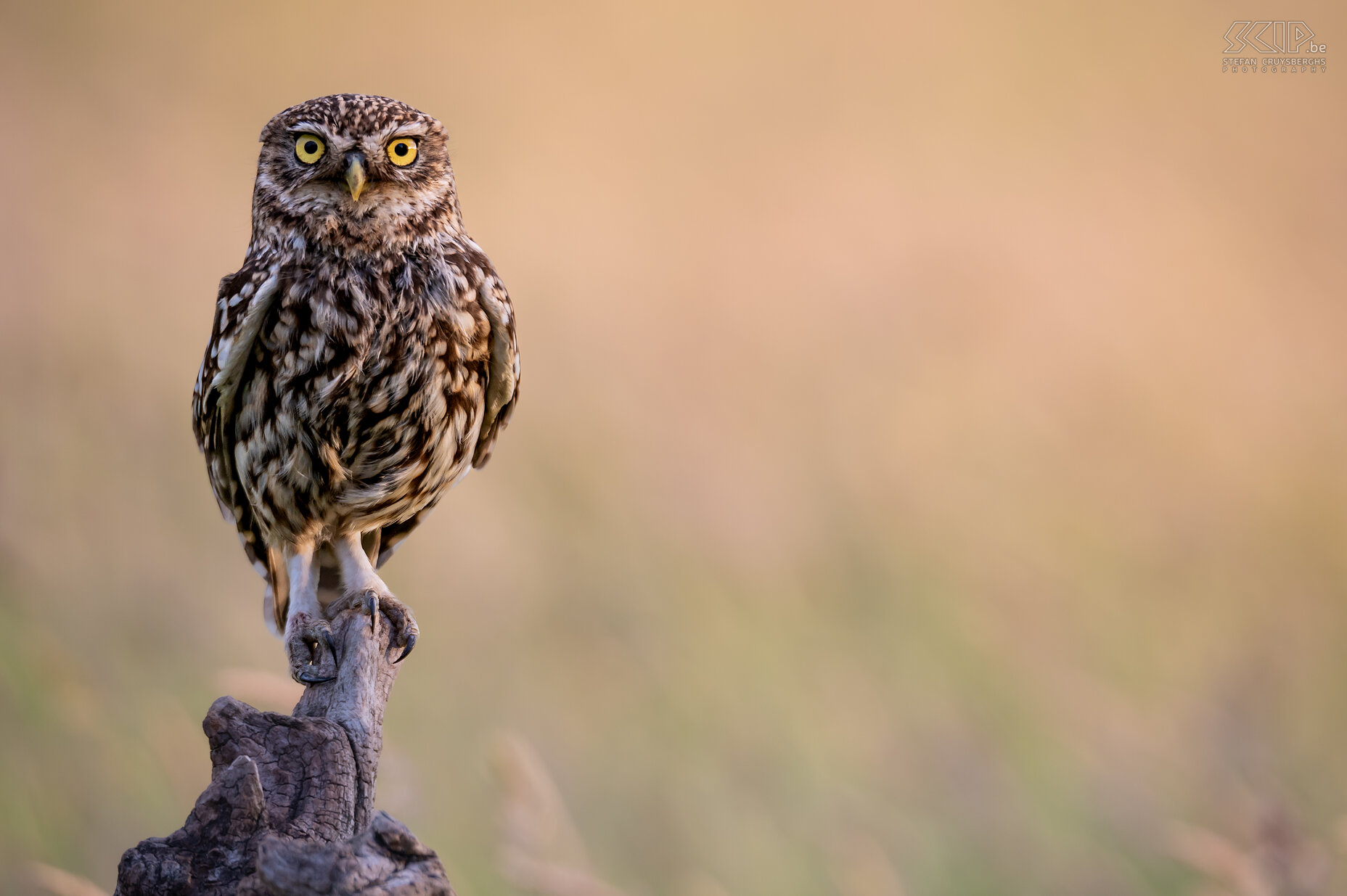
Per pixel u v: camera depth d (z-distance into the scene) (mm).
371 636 6016
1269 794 8227
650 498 12883
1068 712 9906
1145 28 31344
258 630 10609
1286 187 24094
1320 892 7473
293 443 7074
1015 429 15859
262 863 3990
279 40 29484
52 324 14719
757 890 8617
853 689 10156
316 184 6875
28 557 10195
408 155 7051
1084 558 12695
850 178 25094
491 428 7770
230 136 23984
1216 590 12133
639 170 25203
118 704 9242
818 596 11547
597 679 10195
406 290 6941
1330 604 11742
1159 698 10102
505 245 20250
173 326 15664
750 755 9570
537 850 7301
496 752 7555
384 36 30688
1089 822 8930
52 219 18250
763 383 16219
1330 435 15977
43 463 11789
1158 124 27719
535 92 29312
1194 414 16266
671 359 16750
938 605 11359
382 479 7297
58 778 8672
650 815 8984
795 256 20484
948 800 9117
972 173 25656
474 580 11312
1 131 21422
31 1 28219
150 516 11680
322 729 4727
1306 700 10477
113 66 26344
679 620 11000
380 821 4145
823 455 14328
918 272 19547
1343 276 20781
